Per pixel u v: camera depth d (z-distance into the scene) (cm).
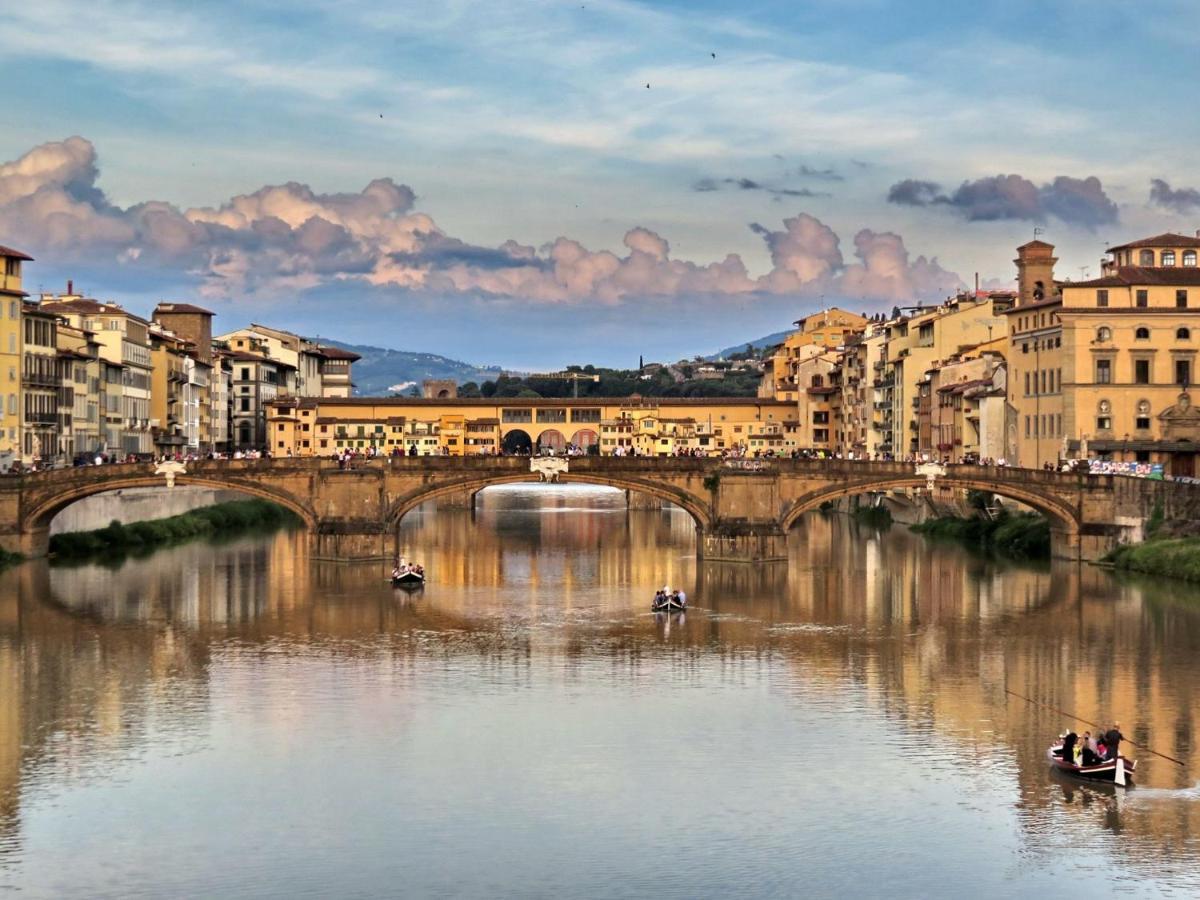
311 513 17712
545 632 12744
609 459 17875
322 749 8988
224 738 9206
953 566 17225
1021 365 19875
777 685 10638
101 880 7100
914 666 11262
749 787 8306
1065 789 8269
